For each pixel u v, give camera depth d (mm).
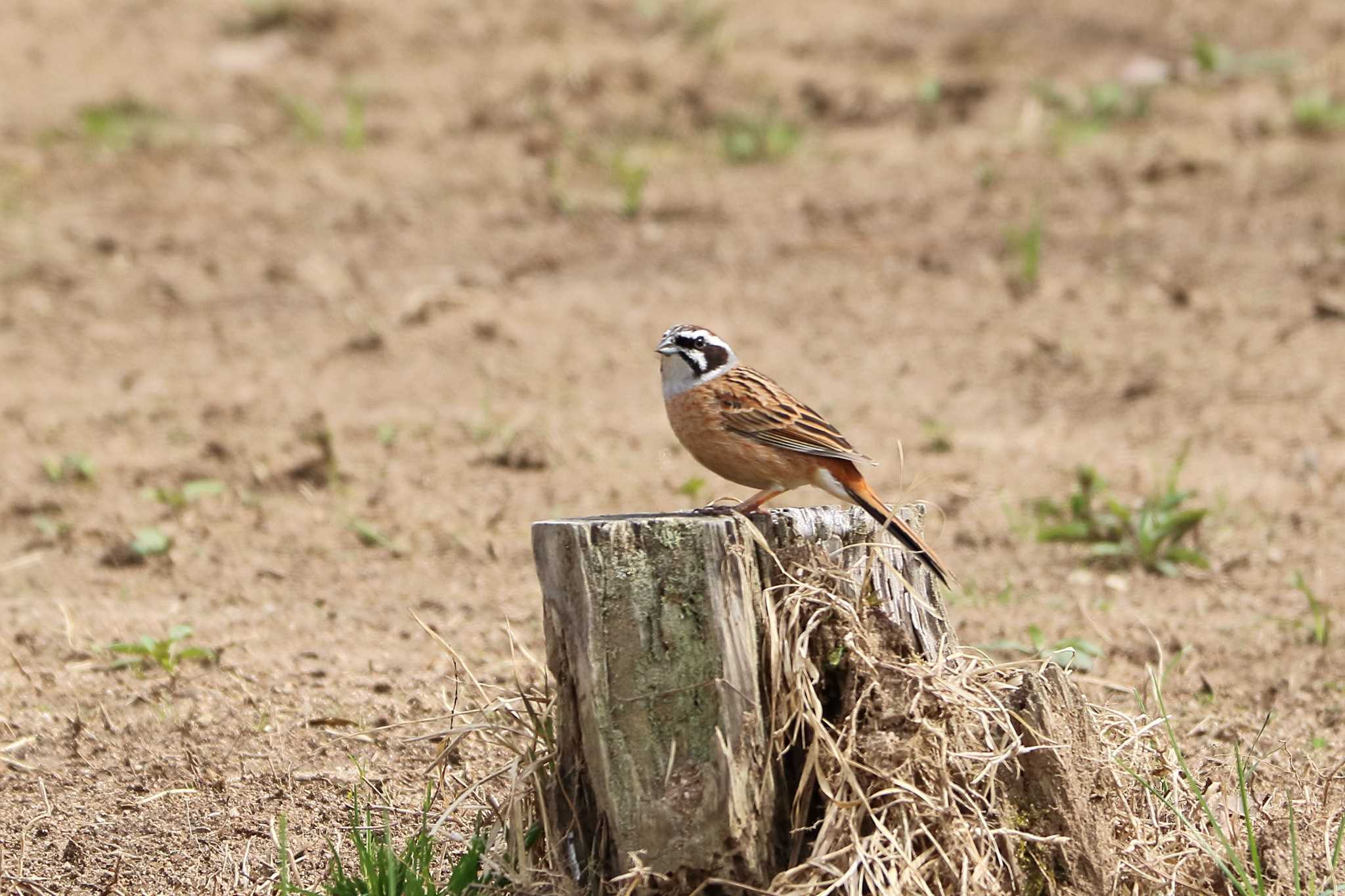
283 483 13672
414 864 6945
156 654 10039
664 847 6359
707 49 25000
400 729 9133
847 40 25750
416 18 26359
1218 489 13234
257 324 17453
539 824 6879
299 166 21531
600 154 21797
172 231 19766
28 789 8539
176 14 27094
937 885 6273
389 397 15609
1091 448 14219
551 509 13180
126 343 17031
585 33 25875
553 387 15820
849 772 6332
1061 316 16969
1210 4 26844
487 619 11062
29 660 10219
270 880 7543
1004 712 6551
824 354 16281
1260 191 19516
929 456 14000
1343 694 9633
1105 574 11867
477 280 18266
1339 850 7281
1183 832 6867
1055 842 6469
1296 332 16219
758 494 7934
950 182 20453
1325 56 23906
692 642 6383
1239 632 10664
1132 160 20703
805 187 20578
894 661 6578
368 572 11984
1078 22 26469
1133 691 8641
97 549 12422
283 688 9773
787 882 6277
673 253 18859
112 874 7648
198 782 8570
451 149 21938
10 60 25016
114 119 22781
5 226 19766
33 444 14539
